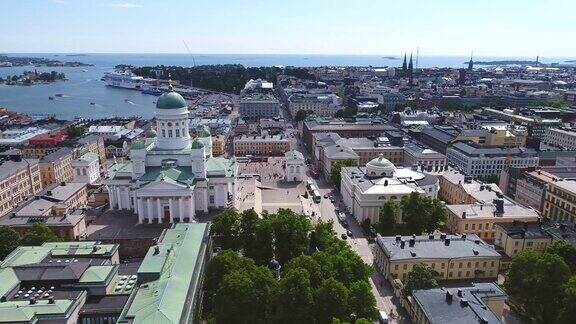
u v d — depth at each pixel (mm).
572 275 134375
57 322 107375
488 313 116188
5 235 157750
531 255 137250
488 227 187125
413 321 131125
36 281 121375
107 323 115438
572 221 196375
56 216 184125
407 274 151250
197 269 132250
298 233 163375
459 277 156000
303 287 122438
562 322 119375
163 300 108062
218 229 169125
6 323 103500
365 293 124000
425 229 191750
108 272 126188
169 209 199875
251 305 123750
